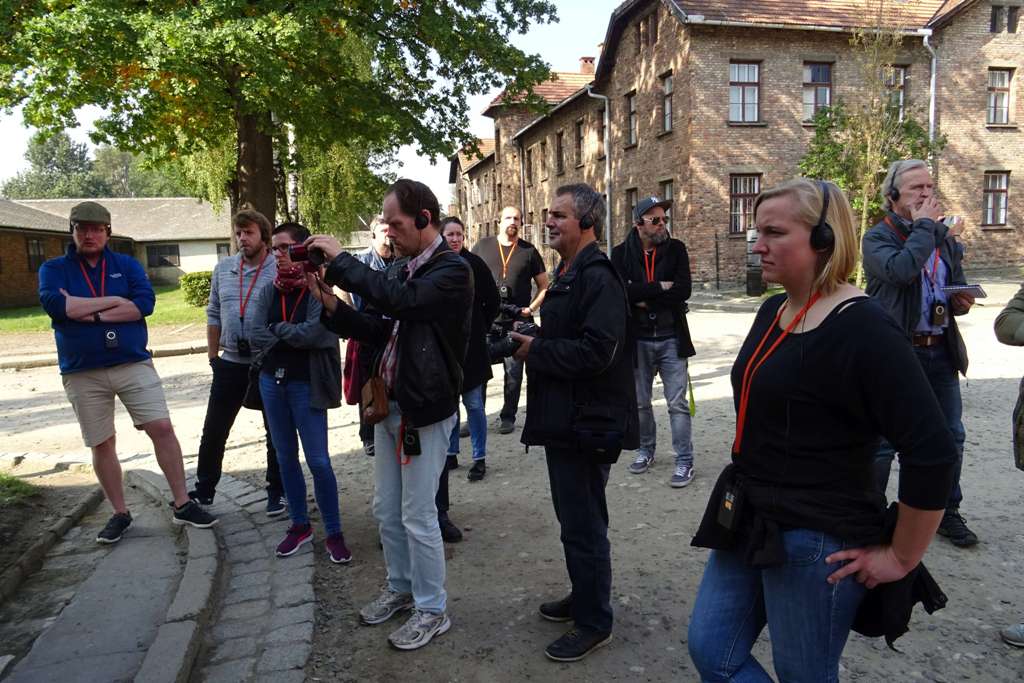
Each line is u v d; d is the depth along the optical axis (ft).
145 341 14.24
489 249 20.26
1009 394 24.02
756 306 55.52
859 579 5.65
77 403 13.83
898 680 9.04
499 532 14.39
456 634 10.64
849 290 5.82
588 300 9.27
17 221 99.76
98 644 10.36
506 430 22.08
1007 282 62.28
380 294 9.09
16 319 72.13
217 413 15.37
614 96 83.51
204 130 57.93
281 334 12.44
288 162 68.69
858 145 57.36
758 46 67.62
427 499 10.35
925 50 70.95
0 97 48.73
